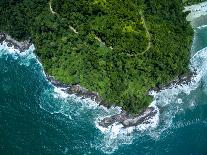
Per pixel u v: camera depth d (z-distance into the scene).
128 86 154.00
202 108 158.25
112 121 150.62
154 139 149.62
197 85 163.50
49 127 148.88
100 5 157.88
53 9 164.38
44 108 154.38
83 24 159.25
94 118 152.00
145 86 156.00
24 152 141.62
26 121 149.75
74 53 158.88
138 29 157.12
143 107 153.25
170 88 160.50
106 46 157.25
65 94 157.25
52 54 160.25
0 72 163.25
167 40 160.88
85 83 155.50
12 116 150.50
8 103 154.12
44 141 145.12
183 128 152.88
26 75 162.62
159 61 157.25
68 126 150.00
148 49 156.88
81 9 159.25
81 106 154.88
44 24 163.12
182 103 158.75
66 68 158.12
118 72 154.62
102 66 155.62
